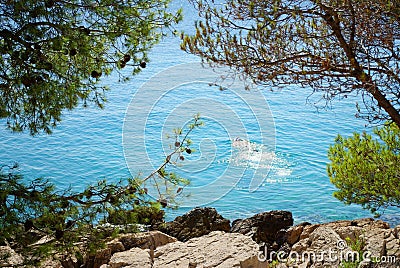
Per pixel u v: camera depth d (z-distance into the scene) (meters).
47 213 4.53
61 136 19.84
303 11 5.88
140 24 4.98
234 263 5.80
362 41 6.02
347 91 6.02
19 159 17.78
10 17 4.55
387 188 8.55
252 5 5.83
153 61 30.81
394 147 8.97
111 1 4.71
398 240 6.88
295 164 16.95
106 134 20.03
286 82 6.16
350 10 5.89
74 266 6.38
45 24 4.55
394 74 6.00
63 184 16.08
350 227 7.62
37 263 4.64
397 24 6.00
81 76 5.25
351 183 8.86
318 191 15.06
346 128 21.00
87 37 4.69
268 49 6.07
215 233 6.89
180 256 6.18
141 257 6.25
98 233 4.92
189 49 6.20
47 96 4.81
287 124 21.16
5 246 5.30
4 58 4.99
